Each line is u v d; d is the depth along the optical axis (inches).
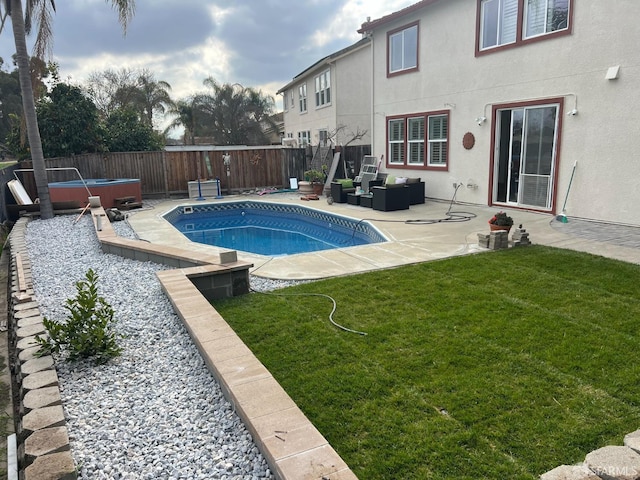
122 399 122.3
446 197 507.8
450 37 471.8
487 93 439.2
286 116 1152.2
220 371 121.3
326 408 120.2
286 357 149.6
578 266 237.6
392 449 103.3
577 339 154.5
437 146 515.5
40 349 141.5
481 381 130.3
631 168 331.0
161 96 1406.3
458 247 294.0
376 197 459.5
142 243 287.9
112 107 1362.0
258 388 112.4
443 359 144.0
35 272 254.2
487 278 224.7
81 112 657.6
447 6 469.7
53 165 580.7
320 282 230.2
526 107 404.5
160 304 195.0
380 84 588.4
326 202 555.5
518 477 93.6
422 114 524.7
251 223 520.1
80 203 496.7
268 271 255.1
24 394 117.3
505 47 412.8
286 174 727.7
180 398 121.8
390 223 386.0
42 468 86.5
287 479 80.4
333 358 147.7
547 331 161.6
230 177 687.7
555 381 129.6
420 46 512.4
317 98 901.2
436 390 126.7
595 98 346.9
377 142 611.8
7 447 107.3
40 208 439.8
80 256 291.1
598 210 356.8
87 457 98.0
